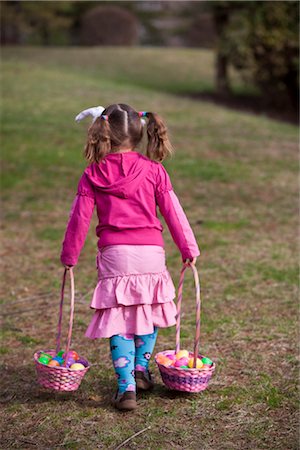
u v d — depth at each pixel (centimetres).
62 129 1348
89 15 3431
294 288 611
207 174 1081
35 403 402
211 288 614
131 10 3841
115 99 1683
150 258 384
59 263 703
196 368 386
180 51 2936
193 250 388
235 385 420
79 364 392
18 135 1284
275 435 361
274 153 1242
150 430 367
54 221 862
